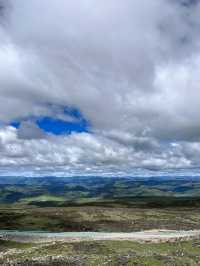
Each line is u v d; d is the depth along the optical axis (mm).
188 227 134375
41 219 145000
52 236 105875
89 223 138000
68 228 130250
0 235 108000
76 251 77062
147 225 136625
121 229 128625
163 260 68250
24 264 67000
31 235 108062
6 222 140000
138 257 69938
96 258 69625
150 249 80438
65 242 89500
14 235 107875
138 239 95188
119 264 64938
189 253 76500
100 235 110312
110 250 77500
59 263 66625
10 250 84500
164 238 97188
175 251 78312
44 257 72312
